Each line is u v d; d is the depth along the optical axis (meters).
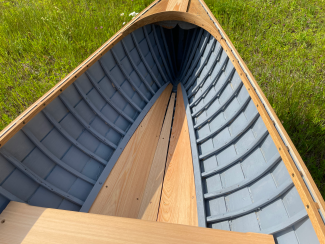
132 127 3.38
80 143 2.81
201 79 3.94
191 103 3.82
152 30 4.22
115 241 1.57
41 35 5.25
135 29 3.60
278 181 1.98
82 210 2.41
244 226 2.09
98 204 2.50
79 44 5.19
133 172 2.84
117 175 2.78
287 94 4.07
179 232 1.63
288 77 4.46
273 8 6.15
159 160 3.02
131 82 3.68
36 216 1.73
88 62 2.78
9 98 4.09
